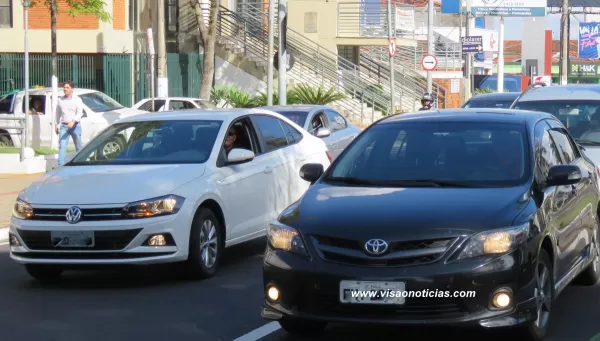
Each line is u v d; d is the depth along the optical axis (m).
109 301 9.92
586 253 9.75
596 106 14.32
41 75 33.12
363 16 44.22
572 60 89.69
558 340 8.02
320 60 42.62
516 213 7.54
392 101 36.84
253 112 12.66
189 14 40.06
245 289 10.41
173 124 11.98
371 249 7.23
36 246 10.34
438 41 66.25
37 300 10.04
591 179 10.12
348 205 7.79
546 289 7.98
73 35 33.88
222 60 39.78
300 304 7.48
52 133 26.45
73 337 8.43
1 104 27.08
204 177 10.98
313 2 44.09
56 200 10.35
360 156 8.96
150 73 31.34
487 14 70.25
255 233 12.02
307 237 7.51
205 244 10.92
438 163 8.62
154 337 8.38
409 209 7.57
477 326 7.15
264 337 8.31
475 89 64.12
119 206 10.20
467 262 7.14
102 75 34.00
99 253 10.18
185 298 9.97
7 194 18.67
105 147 11.82
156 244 10.20
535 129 9.06
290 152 12.94
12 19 34.12
